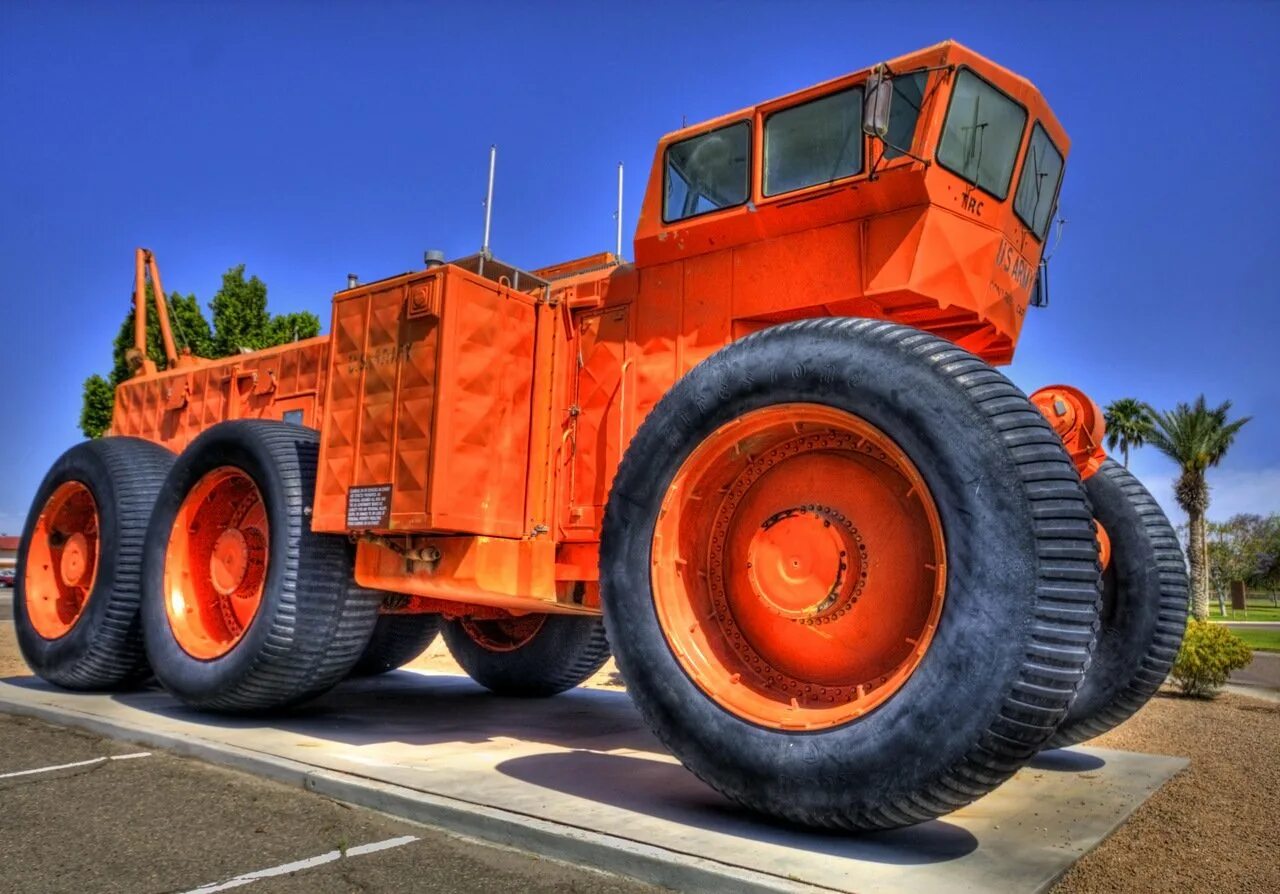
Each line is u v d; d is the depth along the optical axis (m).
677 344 4.84
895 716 3.01
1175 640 4.79
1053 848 3.36
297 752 4.77
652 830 3.37
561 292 5.45
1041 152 4.91
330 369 5.27
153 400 8.90
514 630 7.86
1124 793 4.44
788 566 3.78
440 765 4.52
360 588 5.53
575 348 5.31
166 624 6.05
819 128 4.45
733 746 3.39
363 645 5.60
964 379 3.20
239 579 5.87
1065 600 2.87
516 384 5.04
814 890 2.78
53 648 6.93
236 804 4.03
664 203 4.93
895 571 3.56
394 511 4.68
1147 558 4.82
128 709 6.17
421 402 4.68
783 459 4.02
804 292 4.43
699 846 3.18
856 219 4.32
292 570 5.31
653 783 4.18
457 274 4.73
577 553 5.07
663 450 3.90
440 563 4.83
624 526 3.92
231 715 5.88
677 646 3.71
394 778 4.18
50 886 3.03
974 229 4.37
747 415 3.73
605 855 3.18
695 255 4.87
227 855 3.35
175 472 6.22
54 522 7.59
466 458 4.69
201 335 23.67
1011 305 4.82
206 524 6.30
